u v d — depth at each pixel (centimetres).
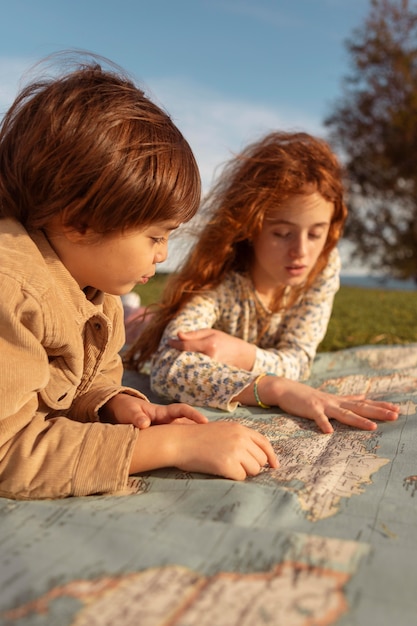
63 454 112
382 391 198
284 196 203
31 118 125
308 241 210
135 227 125
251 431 130
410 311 509
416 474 124
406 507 107
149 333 228
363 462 132
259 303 228
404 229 1692
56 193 121
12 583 73
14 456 110
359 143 1703
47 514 95
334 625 67
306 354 221
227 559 79
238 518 99
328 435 153
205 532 86
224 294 226
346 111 1712
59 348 122
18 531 88
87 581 73
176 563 77
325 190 207
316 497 111
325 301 232
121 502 105
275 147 216
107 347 152
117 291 135
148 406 139
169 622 66
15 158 124
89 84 128
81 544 83
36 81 135
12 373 108
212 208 222
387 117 1670
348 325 398
